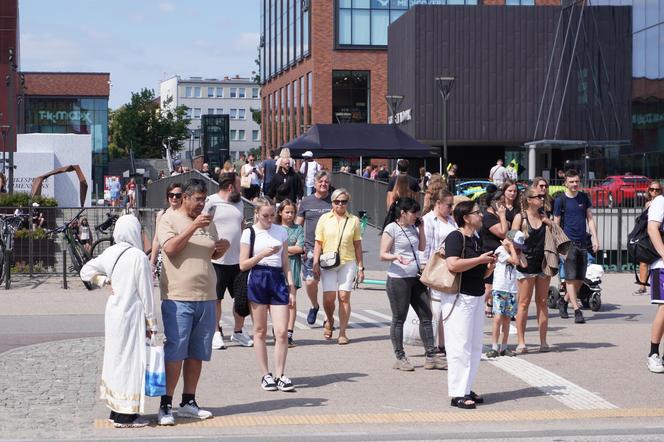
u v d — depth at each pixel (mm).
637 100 50781
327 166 68500
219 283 15156
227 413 11109
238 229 15156
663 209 13180
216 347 15328
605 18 54312
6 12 74000
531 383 12828
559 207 18391
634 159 51031
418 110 62125
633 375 13312
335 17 72250
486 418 10930
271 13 93125
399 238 13695
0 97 74062
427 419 10867
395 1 72500
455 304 11398
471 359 11547
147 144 134625
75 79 98375
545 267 14656
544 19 61750
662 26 48375
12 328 17812
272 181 24047
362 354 14984
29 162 48500
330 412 11172
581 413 11180
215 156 80812
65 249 25188
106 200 73438
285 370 13656
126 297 10242
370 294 23172
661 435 10164
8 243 26172
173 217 10672
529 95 62219
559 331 17359
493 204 15734
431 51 62031
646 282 17859
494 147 68250
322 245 16016
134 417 10430
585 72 56719
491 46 62156
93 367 13852
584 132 56938
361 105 72625
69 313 19891
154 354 10250
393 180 23844
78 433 10141
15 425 10469
